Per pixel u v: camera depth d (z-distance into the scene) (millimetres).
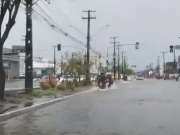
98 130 12367
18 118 16141
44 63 140250
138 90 45188
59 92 36031
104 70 100938
